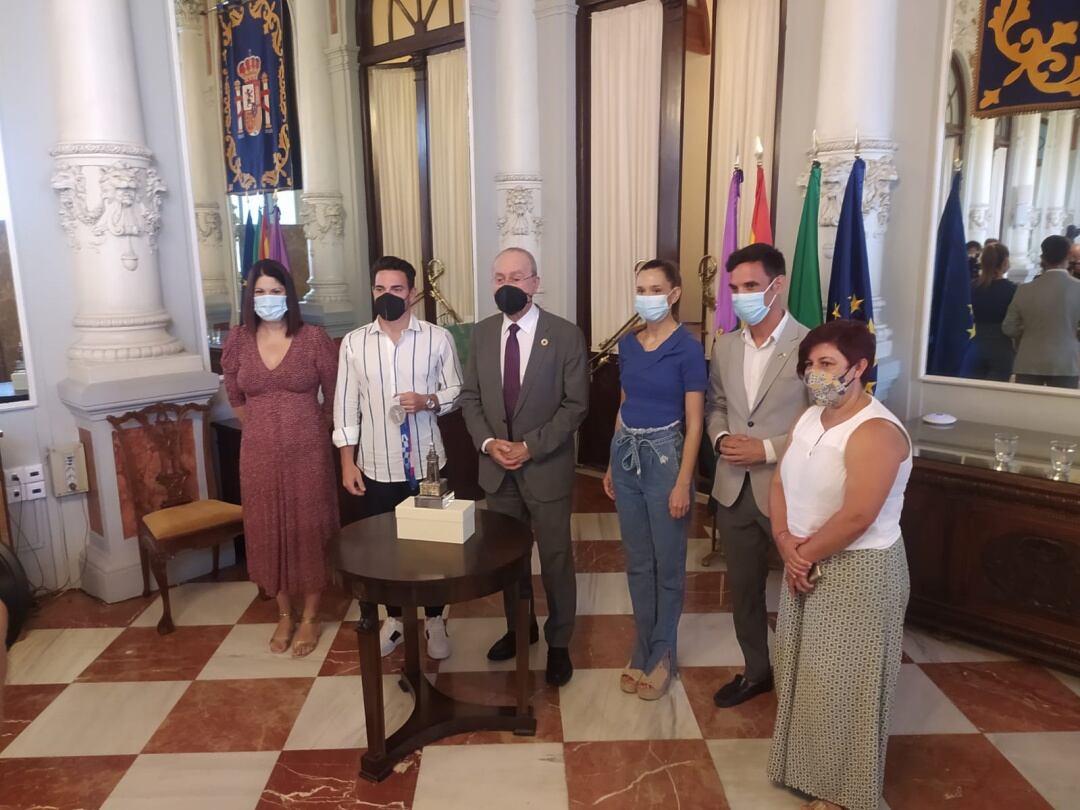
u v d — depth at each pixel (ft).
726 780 7.52
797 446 6.66
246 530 9.84
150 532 10.44
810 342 6.33
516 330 8.64
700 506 14.97
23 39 10.64
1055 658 9.14
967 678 9.22
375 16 14.07
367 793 7.41
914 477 9.87
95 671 9.59
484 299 16.37
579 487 16.22
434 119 15.20
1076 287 10.27
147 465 11.51
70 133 10.76
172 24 11.72
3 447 11.07
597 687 9.09
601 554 12.98
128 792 7.48
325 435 9.92
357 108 14.17
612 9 15.26
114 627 10.68
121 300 11.21
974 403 11.35
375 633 7.31
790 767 7.06
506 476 8.86
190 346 12.50
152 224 11.42
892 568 6.39
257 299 9.38
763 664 8.73
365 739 8.23
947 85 10.94
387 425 9.39
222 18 12.28
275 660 9.81
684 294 18.10
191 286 12.39
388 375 9.31
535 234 16.28
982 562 9.55
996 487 9.22
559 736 8.20
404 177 14.94
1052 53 10.07
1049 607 9.14
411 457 9.47
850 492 6.18
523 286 8.42
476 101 15.55
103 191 10.84
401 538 7.88
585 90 15.81
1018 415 10.99
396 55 14.48
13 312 10.96
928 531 9.90
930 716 8.50
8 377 11.05
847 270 10.92
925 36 11.09
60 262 11.26
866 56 11.04
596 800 7.28
